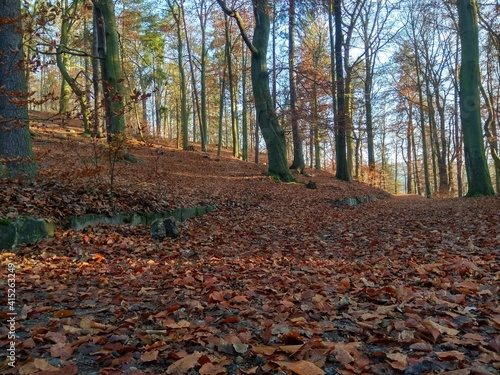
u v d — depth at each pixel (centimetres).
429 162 4000
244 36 1493
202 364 212
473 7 1264
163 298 343
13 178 675
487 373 189
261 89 1611
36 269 430
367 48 2252
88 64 2841
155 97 3747
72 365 209
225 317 294
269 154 1662
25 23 598
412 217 937
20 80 674
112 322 288
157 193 909
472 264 430
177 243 620
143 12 2459
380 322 270
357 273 446
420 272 414
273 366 208
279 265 498
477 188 1297
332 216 1013
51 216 589
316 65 2255
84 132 1862
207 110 4172
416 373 198
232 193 1191
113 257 510
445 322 264
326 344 230
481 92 1862
